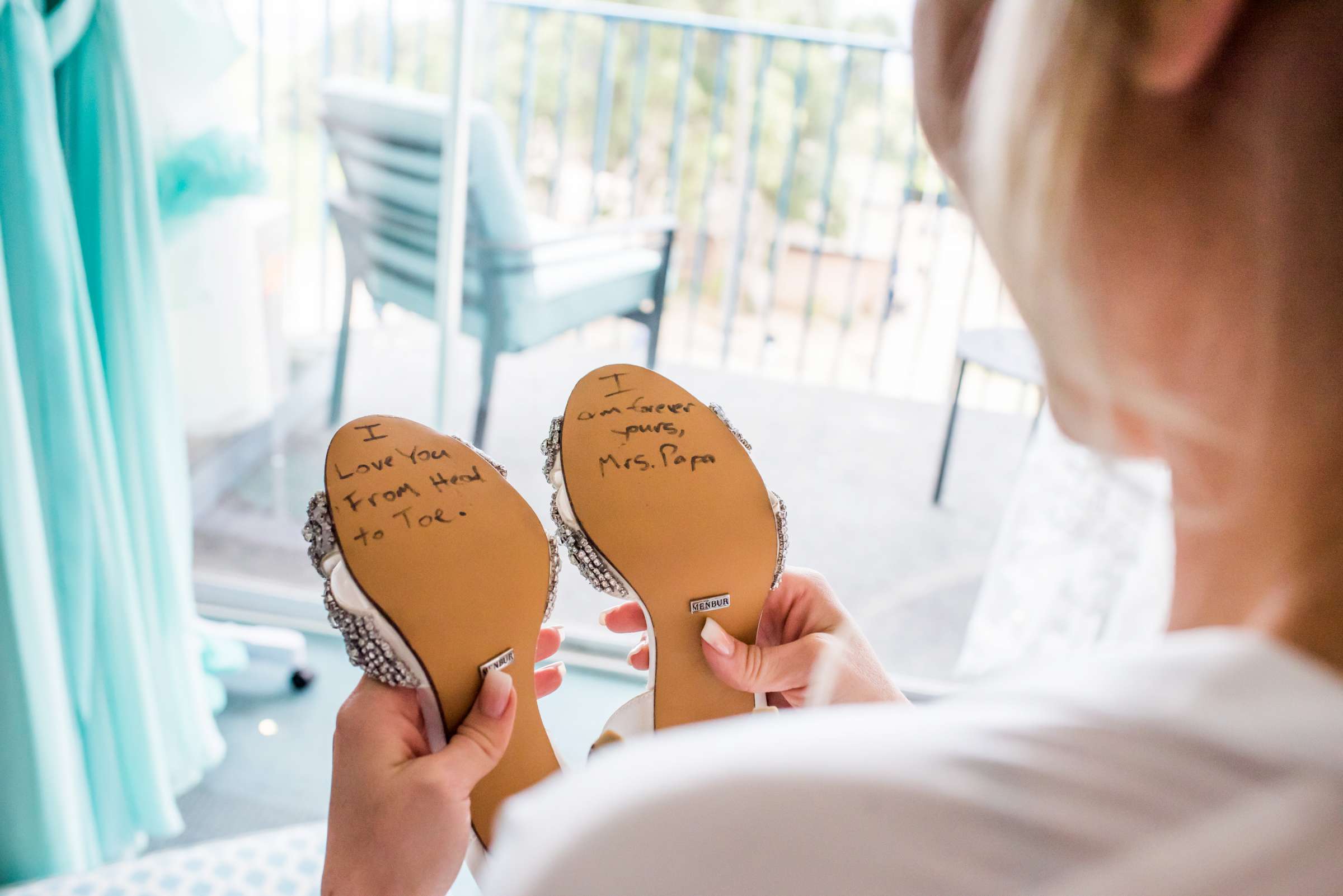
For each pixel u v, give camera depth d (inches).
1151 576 55.0
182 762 62.4
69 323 49.8
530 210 178.2
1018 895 7.2
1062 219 9.0
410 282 83.5
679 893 7.9
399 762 24.1
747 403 144.6
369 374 97.1
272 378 79.8
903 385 160.7
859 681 29.0
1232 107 8.4
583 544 29.9
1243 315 8.6
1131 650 8.7
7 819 50.9
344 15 75.0
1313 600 8.2
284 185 75.5
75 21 49.3
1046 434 62.5
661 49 169.5
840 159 168.6
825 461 129.2
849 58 146.0
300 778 67.7
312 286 82.9
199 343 69.4
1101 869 7.2
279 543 88.0
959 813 7.6
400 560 26.8
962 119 10.4
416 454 29.4
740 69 164.6
